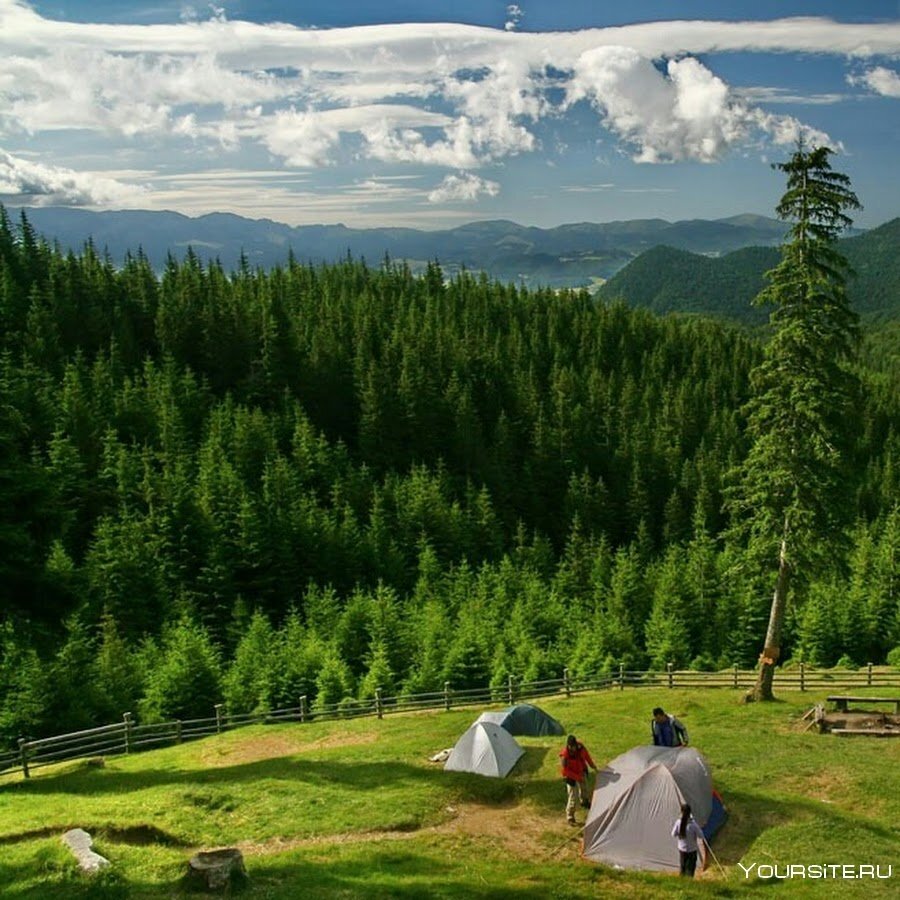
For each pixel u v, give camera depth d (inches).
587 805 775.7
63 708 1656.0
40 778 984.9
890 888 590.9
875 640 2679.6
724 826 710.5
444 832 730.2
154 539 2842.0
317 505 3604.8
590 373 5831.7
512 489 4389.8
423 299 7066.9
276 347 4660.4
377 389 4421.8
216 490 3171.8
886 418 5974.4
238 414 3843.5
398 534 3548.2
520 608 2684.5
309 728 1200.2
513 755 901.8
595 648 2290.8
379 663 2081.7
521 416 5054.1
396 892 558.6
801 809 743.1
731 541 1224.2
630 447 4761.3
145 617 2532.0
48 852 596.1
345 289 6643.7
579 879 613.9
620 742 980.6
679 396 5418.3
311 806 791.7
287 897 531.8
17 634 927.7
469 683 2124.8
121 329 4712.1
